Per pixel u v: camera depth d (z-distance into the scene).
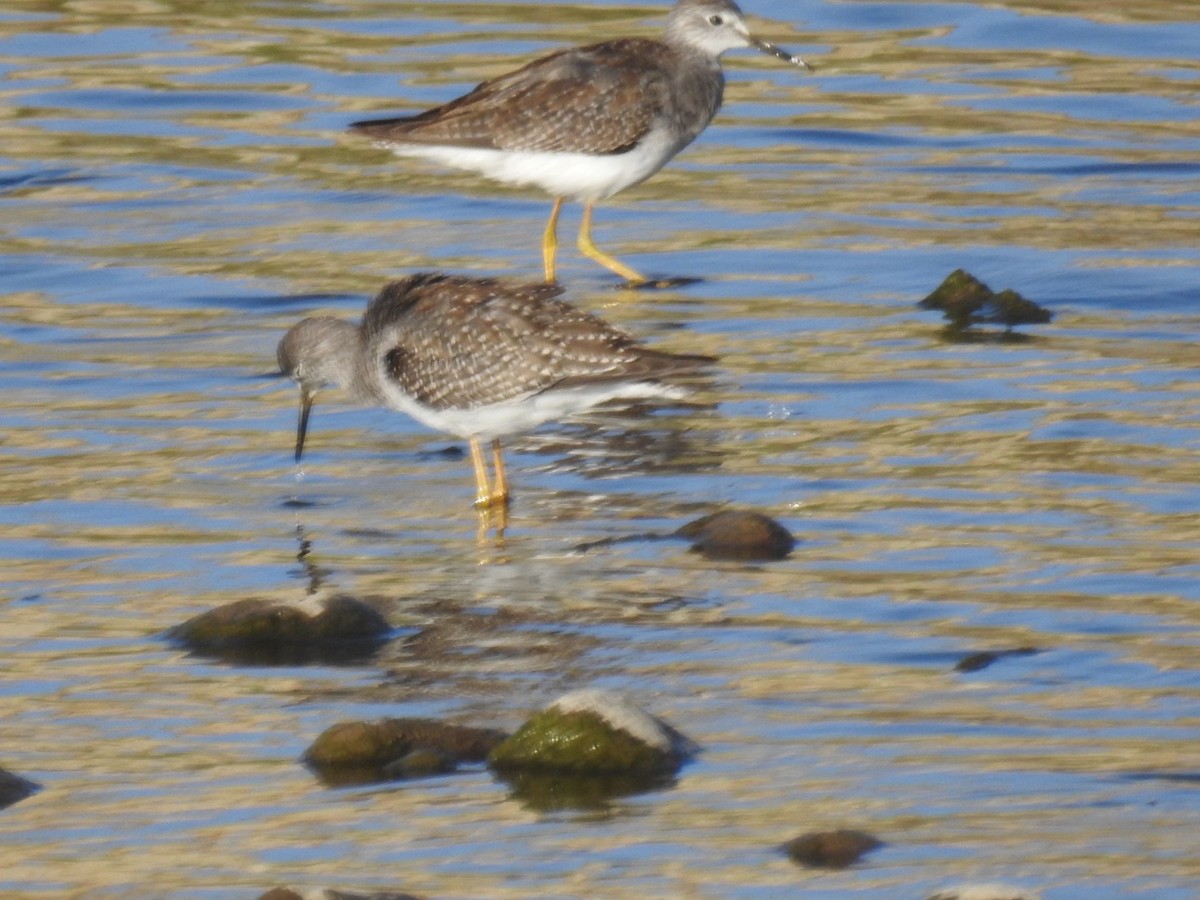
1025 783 10.16
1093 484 14.49
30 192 22.06
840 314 18.56
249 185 22.47
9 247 20.39
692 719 11.05
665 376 14.78
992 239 20.55
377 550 13.70
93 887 9.30
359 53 26.58
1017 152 23.34
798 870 9.30
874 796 10.06
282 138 23.89
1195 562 13.09
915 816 9.83
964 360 17.23
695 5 20.16
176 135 23.91
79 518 14.17
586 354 14.38
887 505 14.22
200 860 9.55
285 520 14.25
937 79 25.95
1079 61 26.52
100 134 23.88
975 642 11.95
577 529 14.02
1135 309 18.53
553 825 9.85
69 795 10.27
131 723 11.12
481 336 14.41
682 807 10.02
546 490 14.80
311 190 22.38
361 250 20.55
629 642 12.15
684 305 18.89
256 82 25.61
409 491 14.86
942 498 14.30
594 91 19.55
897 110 24.81
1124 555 13.23
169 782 10.41
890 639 12.05
